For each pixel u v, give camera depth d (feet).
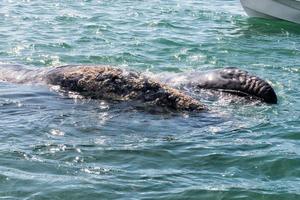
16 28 168.66
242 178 70.74
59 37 158.51
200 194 65.67
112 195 64.34
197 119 91.09
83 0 225.35
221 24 193.16
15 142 77.41
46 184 65.67
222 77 108.37
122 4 221.25
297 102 108.17
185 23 190.08
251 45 162.50
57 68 102.12
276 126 90.79
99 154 75.10
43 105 91.86
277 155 77.46
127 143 79.56
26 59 132.98
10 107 90.58
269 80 125.59
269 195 66.13
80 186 65.67
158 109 92.27
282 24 200.64
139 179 68.64
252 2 205.16
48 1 219.41
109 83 95.81
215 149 79.20
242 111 98.94
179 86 108.17
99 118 87.97
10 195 62.90
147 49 149.69
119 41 157.17
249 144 81.97
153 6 219.82
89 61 134.82
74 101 93.97
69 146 77.00
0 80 102.94
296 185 69.21
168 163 74.18
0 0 216.95
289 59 147.74
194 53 148.66
